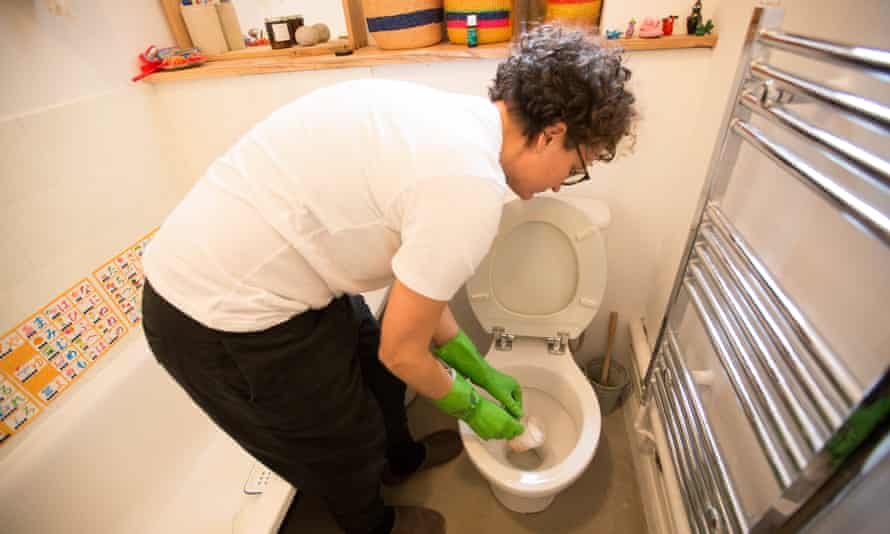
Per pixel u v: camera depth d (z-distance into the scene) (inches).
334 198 22.8
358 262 25.6
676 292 37.7
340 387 31.0
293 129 24.0
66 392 41.9
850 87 22.8
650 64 39.3
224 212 24.6
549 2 40.1
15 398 38.1
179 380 30.2
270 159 24.0
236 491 45.6
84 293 44.4
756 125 30.8
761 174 30.0
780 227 27.8
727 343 30.1
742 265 28.6
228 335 26.0
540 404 49.8
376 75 45.2
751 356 27.2
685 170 42.4
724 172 31.1
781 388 23.2
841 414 19.1
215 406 30.8
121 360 45.3
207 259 24.7
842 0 22.5
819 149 20.2
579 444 40.0
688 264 35.8
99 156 45.9
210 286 25.0
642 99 40.8
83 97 44.2
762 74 25.0
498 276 46.0
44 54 40.8
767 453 23.5
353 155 22.4
